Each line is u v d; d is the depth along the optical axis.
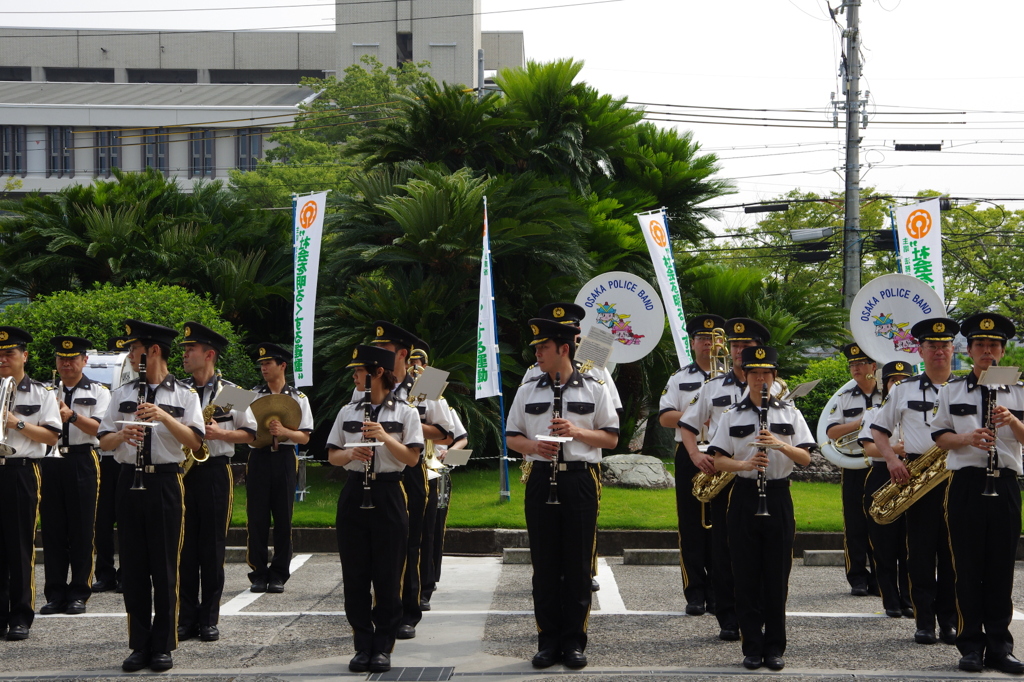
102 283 16.91
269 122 52.62
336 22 66.56
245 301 16.48
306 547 11.01
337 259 16.05
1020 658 6.43
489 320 12.66
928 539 6.86
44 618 7.87
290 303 17.28
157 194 17.91
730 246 37.34
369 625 6.35
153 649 6.30
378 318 14.83
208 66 72.56
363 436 6.16
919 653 6.58
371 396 6.37
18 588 7.15
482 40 72.31
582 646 6.32
